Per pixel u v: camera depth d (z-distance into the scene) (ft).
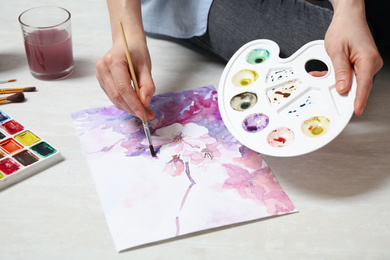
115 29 3.74
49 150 3.35
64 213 2.99
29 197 3.10
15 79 4.17
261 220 2.94
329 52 3.24
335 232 2.89
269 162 3.34
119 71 3.31
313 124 3.05
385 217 2.98
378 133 3.59
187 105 3.83
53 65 4.10
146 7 4.56
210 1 4.24
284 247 2.79
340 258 2.74
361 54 3.04
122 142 3.47
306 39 3.76
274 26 3.91
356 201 3.08
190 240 2.82
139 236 2.81
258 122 3.18
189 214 2.94
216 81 4.18
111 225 2.88
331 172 3.27
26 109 3.83
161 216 2.93
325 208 3.03
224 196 3.06
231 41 4.13
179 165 3.27
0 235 2.86
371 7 4.28
